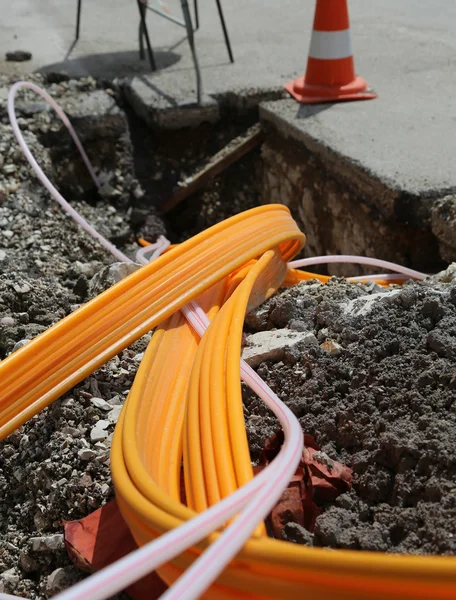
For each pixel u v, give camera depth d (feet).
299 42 10.50
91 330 3.91
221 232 4.54
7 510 3.85
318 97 8.52
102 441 3.72
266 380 3.94
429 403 3.31
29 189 7.39
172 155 9.09
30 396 3.71
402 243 6.68
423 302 4.00
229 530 2.26
